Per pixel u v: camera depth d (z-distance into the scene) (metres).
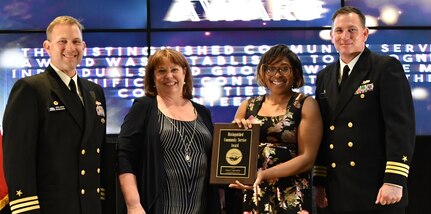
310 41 5.11
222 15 5.14
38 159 3.25
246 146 3.54
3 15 5.12
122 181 3.50
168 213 3.48
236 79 5.10
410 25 5.10
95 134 3.41
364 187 3.51
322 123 3.69
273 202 3.59
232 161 3.54
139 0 5.14
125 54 5.12
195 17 5.14
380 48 5.10
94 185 3.36
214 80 5.11
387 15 5.11
